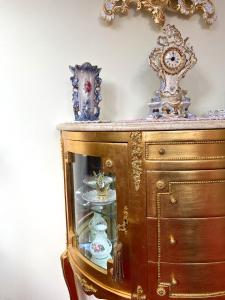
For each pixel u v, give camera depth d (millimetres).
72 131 1070
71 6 1267
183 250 917
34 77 1249
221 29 1425
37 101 1260
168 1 1328
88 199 1122
